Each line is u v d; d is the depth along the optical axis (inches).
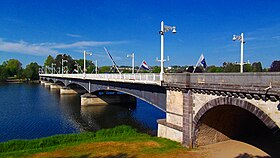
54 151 1082.7
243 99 887.7
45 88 5398.6
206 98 1049.5
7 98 3499.0
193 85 1095.0
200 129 1152.8
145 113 2348.7
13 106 2748.5
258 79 827.4
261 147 1175.0
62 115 2226.9
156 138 1291.8
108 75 2079.2
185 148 1125.1
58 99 3422.7
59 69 7401.6
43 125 1855.3
